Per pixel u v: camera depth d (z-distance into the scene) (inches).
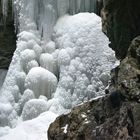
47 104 418.6
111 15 264.2
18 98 437.1
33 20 456.1
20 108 431.2
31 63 438.9
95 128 221.0
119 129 202.4
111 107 217.5
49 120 380.5
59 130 242.2
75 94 422.3
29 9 452.4
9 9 467.2
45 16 454.9
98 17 446.3
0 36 474.0
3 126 427.2
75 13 459.8
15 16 459.2
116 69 230.2
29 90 426.3
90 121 228.4
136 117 190.7
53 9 454.9
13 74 441.1
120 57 278.4
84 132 226.7
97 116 225.1
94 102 236.5
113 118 211.0
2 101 435.8
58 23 453.7
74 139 230.7
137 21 252.2
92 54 430.6
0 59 482.3
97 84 422.9
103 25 284.7
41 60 443.5
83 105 240.8
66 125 241.9
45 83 429.4
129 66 206.8
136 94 195.6
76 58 432.1
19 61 441.7
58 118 249.8
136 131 189.6
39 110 414.6
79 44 434.9
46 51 450.3
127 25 256.5
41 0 458.0
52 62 441.1
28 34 448.5
